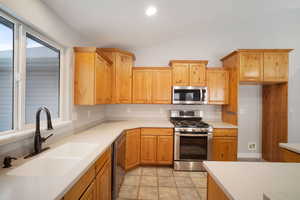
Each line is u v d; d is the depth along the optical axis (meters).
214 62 3.62
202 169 2.97
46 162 1.36
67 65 2.10
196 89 3.25
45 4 1.62
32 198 0.77
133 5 2.07
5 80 1.34
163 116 3.65
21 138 1.33
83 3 1.80
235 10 2.99
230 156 2.99
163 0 2.15
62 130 1.93
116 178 2.07
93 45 2.96
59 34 1.88
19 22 1.40
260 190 0.80
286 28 3.51
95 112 3.00
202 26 3.38
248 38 3.58
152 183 2.53
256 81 2.97
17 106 1.41
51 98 1.92
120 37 2.96
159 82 3.33
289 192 0.76
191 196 2.21
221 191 0.95
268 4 3.04
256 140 3.62
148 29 2.87
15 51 1.39
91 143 1.74
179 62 3.29
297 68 3.48
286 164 1.17
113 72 3.05
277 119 3.17
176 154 2.99
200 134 2.97
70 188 0.94
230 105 3.25
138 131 3.04
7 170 1.09
